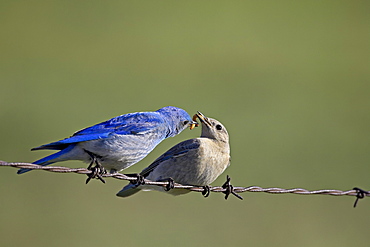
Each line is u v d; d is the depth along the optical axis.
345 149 17.62
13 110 18.73
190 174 8.92
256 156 17.03
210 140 9.18
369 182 16.20
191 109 19.52
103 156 7.93
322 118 19.61
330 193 8.45
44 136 17.48
